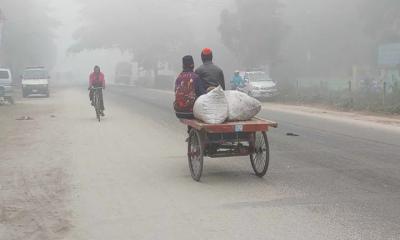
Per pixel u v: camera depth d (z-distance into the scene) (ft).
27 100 110.83
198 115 27.35
